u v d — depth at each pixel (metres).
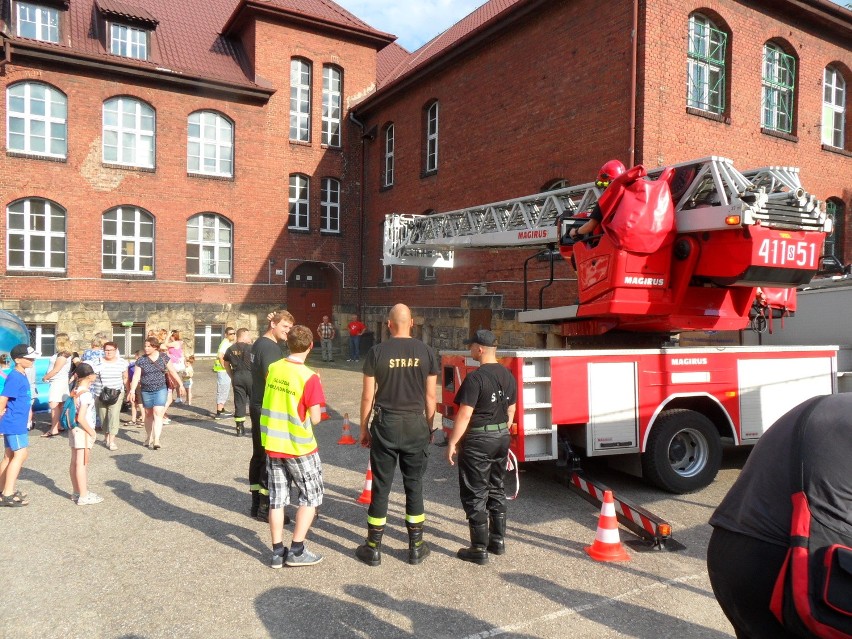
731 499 2.44
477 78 18.28
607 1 13.86
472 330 18.11
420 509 5.05
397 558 5.12
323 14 25.20
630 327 7.44
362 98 25.53
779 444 2.35
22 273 19.69
